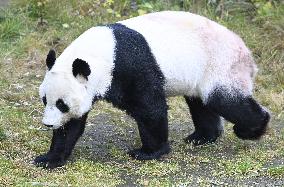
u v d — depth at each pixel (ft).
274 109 35.94
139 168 26.61
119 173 26.25
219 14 44.80
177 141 30.32
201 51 27.89
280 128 33.01
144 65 26.48
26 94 35.78
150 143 27.63
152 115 27.07
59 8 44.06
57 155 26.61
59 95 25.26
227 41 28.37
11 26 41.98
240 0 45.73
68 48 26.48
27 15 43.39
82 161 27.09
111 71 26.02
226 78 28.02
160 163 27.14
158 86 26.99
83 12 44.24
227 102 28.14
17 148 28.17
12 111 33.12
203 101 28.40
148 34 27.09
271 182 25.49
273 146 29.89
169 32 27.53
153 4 45.21
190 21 28.27
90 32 26.89
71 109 25.48
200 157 28.07
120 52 26.20
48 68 26.20
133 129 32.19
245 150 29.27
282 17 43.52
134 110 27.12
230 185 25.12
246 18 44.73
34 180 24.98
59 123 25.58
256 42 41.83
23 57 39.93
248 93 28.60
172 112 34.91
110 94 26.30
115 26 27.20
